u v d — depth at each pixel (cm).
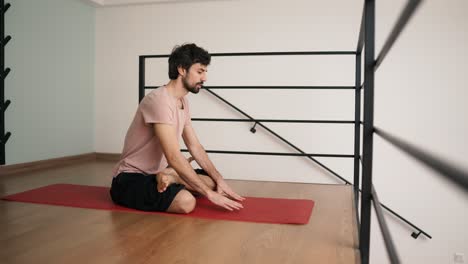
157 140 189
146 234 144
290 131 414
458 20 364
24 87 363
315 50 407
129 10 452
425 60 372
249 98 423
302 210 182
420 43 373
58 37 404
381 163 387
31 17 368
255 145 423
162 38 444
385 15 383
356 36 397
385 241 79
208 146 433
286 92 414
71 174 320
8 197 207
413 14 55
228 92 426
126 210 180
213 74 429
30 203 196
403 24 63
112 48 458
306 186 254
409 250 385
